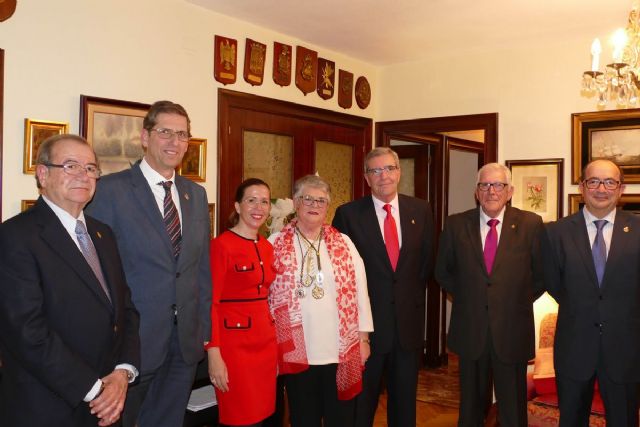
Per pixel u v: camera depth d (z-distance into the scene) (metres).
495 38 3.76
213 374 2.24
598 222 2.48
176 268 2.11
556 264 2.55
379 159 2.70
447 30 3.60
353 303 2.48
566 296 2.50
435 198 5.18
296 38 3.82
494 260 2.61
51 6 2.60
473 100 4.13
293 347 2.33
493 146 4.04
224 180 3.40
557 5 3.12
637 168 3.54
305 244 2.46
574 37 3.70
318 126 4.09
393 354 2.70
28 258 1.62
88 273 1.73
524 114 3.94
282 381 2.91
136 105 2.91
